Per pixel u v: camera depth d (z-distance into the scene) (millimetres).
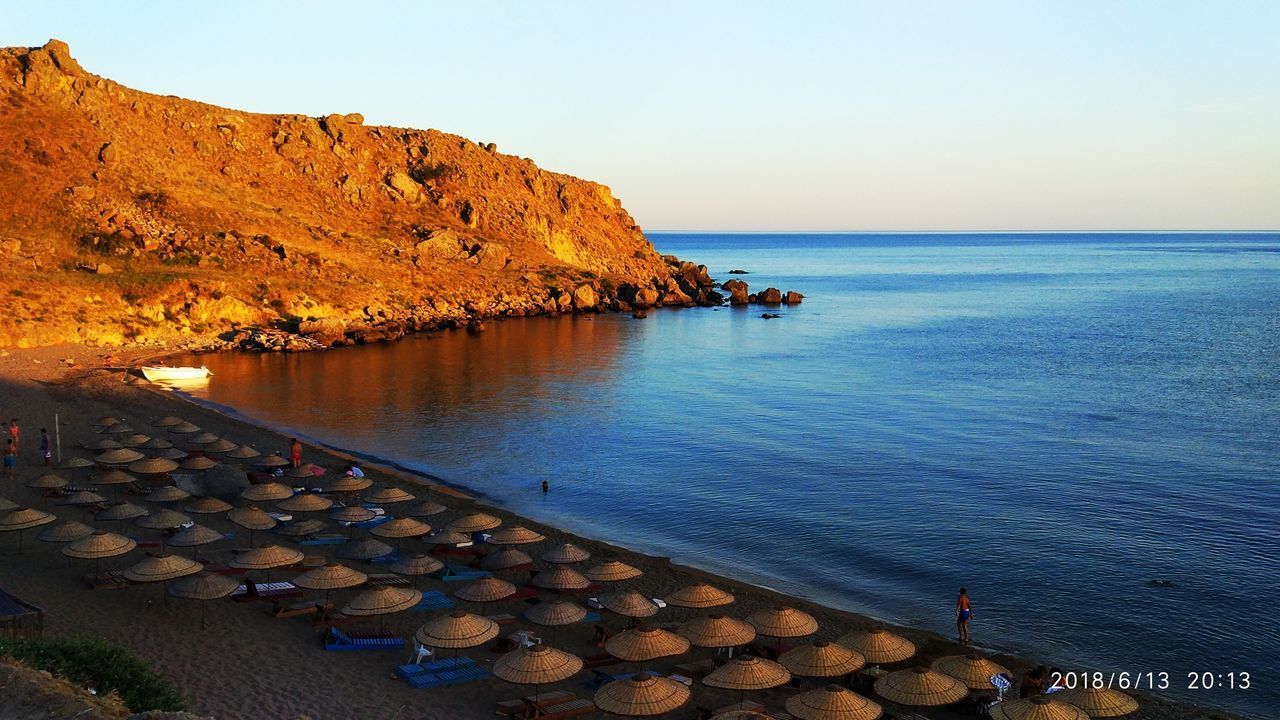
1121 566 36406
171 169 127938
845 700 21141
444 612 29203
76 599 27906
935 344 105938
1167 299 163625
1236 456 53469
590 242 177375
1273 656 28875
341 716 22234
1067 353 98062
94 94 128625
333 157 154375
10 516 30219
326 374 79562
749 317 136250
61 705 15938
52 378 65938
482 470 50312
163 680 21125
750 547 38750
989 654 28531
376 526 34750
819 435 59469
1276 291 178750
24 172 109438
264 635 26594
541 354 95250
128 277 95125
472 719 22641
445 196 158750
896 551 38219
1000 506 44156
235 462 45938
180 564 27172
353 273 118500
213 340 90812
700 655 27109
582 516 42656
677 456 53781
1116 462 52281
